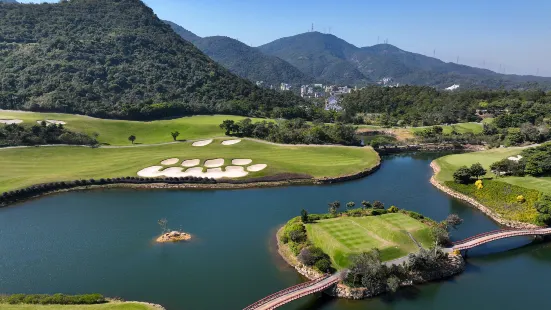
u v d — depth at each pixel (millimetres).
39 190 105188
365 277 57125
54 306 50875
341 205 97062
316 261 63562
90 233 80000
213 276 63094
